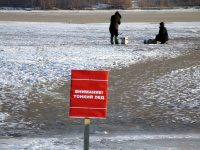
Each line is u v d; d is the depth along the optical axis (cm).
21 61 3462
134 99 2080
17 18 13825
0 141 1323
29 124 1617
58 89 2328
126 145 1251
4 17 14700
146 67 3158
